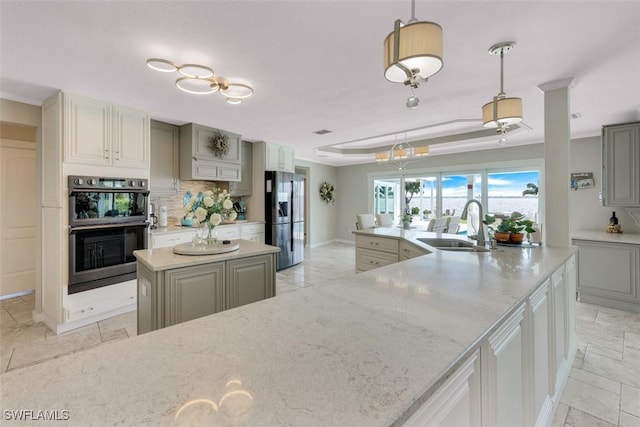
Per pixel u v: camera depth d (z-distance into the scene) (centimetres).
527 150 543
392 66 131
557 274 193
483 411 101
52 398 59
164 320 202
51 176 288
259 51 210
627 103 315
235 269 238
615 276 353
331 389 63
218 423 52
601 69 238
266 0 158
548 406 170
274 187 524
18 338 273
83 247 288
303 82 265
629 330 296
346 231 851
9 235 387
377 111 353
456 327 94
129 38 192
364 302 116
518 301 119
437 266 179
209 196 255
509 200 570
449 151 620
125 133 320
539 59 222
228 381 65
